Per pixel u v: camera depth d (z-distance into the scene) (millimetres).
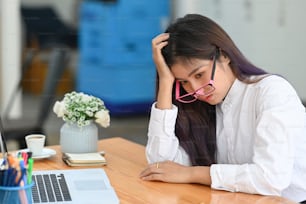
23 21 4832
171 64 1641
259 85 1651
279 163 1516
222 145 1775
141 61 5137
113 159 1863
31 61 4238
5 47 4773
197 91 1629
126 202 1442
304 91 5129
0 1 4719
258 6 4984
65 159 1813
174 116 1738
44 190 1494
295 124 1556
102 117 1886
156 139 1744
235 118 1720
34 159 1820
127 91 5117
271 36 5039
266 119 1558
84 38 5074
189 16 1648
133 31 5086
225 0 4965
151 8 5090
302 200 1713
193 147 1789
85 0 5062
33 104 4672
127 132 4559
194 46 1568
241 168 1542
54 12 4996
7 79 4789
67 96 1910
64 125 1911
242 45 5004
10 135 3049
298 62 5109
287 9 5012
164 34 1679
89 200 1426
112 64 5086
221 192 1536
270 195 1520
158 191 1532
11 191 1259
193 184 1599
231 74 1693
